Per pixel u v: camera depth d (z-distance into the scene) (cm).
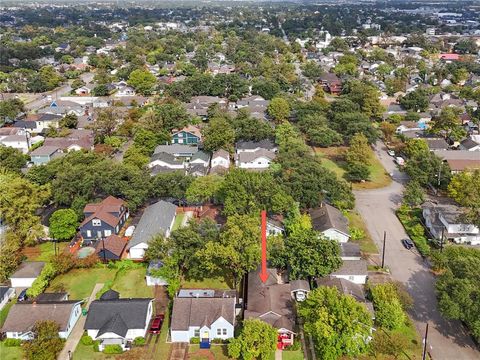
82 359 5350
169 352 5459
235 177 8081
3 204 7550
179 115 13175
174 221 8519
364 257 7425
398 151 12206
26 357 5331
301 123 13300
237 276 6625
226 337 5631
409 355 5403
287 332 5541
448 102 16062
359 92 15375
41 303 5900
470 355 5400
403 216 8838
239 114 13362
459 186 8944
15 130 13062
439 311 6166
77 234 8144
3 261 6781
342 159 11831
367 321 5253
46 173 9044
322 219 7988
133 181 8812
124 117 13962
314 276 6538
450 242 7838
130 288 6681
